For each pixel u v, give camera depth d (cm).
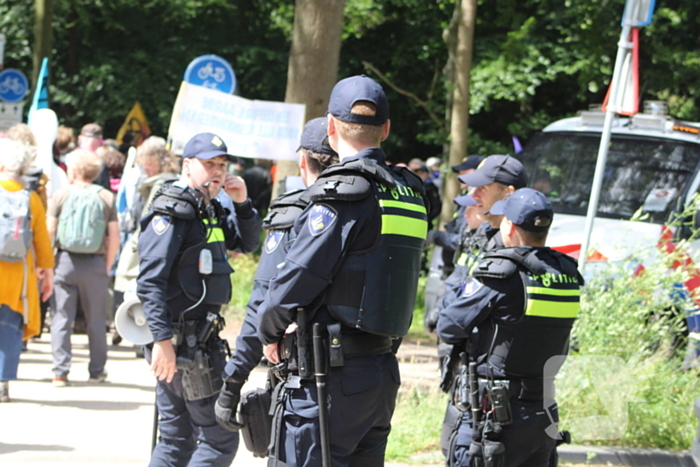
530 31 2661
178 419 738
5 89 2467
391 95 3559
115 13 3722
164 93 3678
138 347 1512
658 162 1516
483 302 648
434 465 970
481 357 663
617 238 1389
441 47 3353
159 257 695
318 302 536
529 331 647
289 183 866
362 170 528
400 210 544
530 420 651
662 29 2577
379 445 578
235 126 1378
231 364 594
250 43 3794
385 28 3566
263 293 586
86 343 1620
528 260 652
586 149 1595
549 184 1584
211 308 732
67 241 1234
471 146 2802
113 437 1006
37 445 960
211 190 730
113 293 1619
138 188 1455
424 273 2173
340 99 555
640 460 991
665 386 1052
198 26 3784
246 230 791
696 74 2598
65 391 1226
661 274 1063
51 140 1515
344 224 523
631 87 1089
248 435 580
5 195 1050
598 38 2511
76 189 1251
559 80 2966
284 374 555
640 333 1048
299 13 1642
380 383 547
